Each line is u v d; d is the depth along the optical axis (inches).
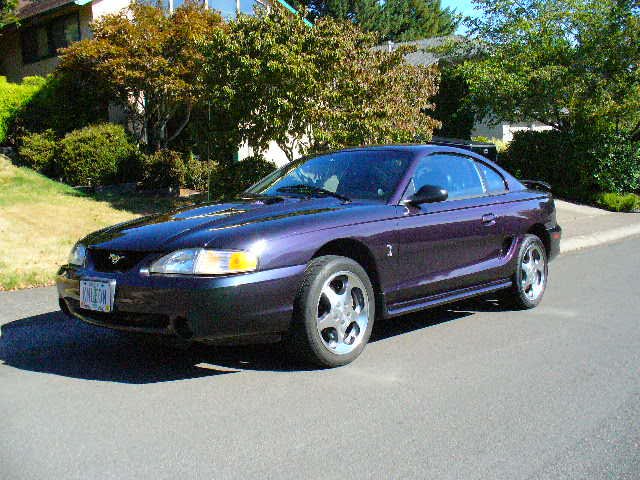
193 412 149.9
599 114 684.1
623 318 245.6
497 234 236.5
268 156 721.0
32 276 281.7
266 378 173.3
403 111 470.0
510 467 125.6
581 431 142.8
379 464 125.8
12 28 774.5
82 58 576.7
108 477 119.1
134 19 593.9
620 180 717.9
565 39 718.5
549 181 754.2
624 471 124.5
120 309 166.6
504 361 191.6
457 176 231.9
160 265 164.1
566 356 197.2
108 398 158.1
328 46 435.5
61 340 206.2
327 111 426.9
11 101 631.2
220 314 159.6
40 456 127.3
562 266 368.8
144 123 637.9
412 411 152.5
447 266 215.5
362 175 215.5
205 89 449.7
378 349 202.5
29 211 431.8
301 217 181.6
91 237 189.6
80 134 560.4
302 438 137.0
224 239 165.9
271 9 457.1
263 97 428.8
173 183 588.7
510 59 729.6
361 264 194.7
